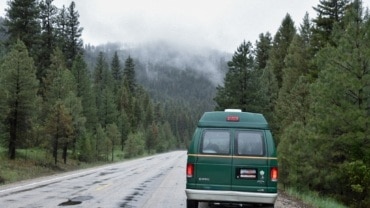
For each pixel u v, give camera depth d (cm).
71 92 4878
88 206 1182
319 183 2052
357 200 1912
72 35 8462
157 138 14600
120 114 11175
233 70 3741
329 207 1532
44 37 6875
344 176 1894
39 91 5931
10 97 3812
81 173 2852
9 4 5862
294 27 7244
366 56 1952
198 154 947
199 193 931
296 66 5459
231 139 948
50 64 6719
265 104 3738
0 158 3556
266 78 5050
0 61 4697
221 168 934
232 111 991
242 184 926
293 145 2088
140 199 1362
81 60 6812
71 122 4428
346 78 1914
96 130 6944
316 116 2061
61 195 1453
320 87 2031
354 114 1859
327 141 1973
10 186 1803
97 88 9869
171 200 1349
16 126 3891
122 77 15088
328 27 3878
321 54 2228
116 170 3269
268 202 917
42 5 6994
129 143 9250
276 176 927
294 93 3053
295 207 1312
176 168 3584
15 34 5784
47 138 4288
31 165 3656
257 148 940
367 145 1883
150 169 3416
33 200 1309
